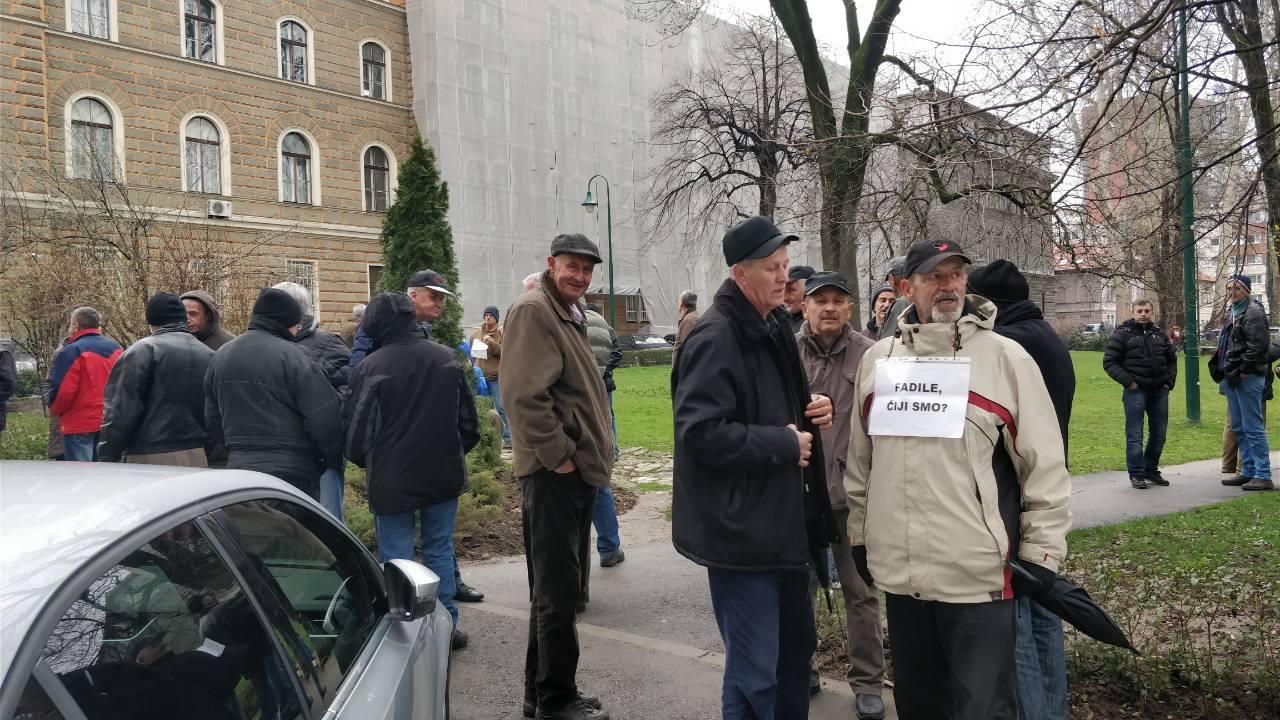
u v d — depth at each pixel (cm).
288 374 463
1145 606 400
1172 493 872
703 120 2469
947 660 274
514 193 3638
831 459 400
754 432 270
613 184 4094
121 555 154
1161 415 902
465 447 467
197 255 1305
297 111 2997
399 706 224
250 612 184
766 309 285
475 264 3475
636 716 386
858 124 692
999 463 271
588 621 518
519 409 365
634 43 4206
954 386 270
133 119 2583
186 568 170
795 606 299
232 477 214
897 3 1242
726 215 2480
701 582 595
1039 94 448
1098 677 377
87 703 131
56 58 2423
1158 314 899
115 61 2544
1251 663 358
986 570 262
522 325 373
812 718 375
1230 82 475
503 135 3591
